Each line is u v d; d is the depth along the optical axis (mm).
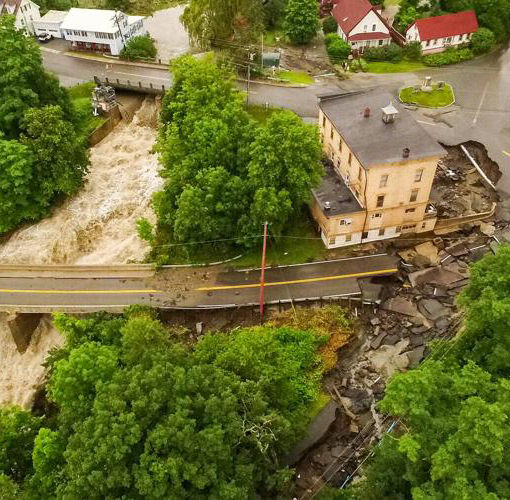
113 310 51625
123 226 64062
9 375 53188
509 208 59094
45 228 64375
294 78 82938
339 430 42938
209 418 32562
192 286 53344
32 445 37594
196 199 50281
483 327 35562
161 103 77438
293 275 53219
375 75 83562
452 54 87000
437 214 58031
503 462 26531
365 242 56125
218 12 78375
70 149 63562
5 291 54219
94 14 92438
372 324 49469
